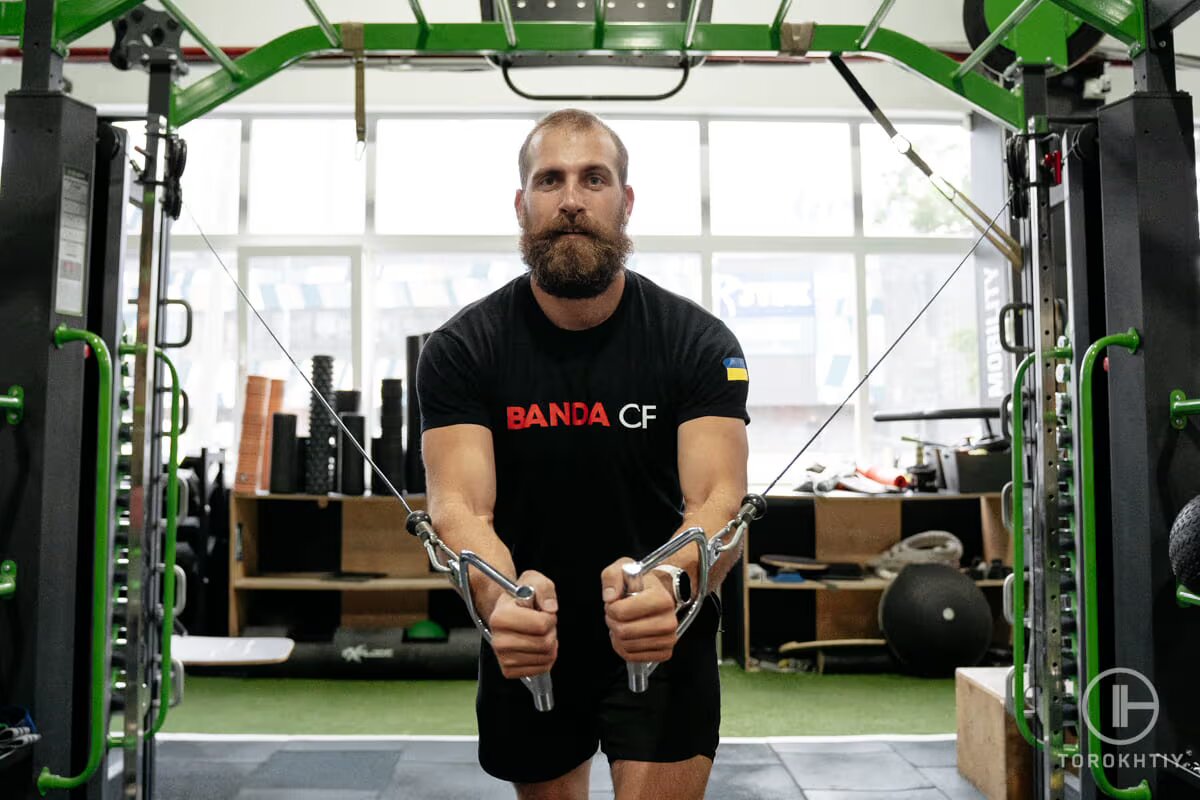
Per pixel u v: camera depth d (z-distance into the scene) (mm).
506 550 1228
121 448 1872
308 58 2361
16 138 1606
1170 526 1609
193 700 4055
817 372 5695
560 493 1370
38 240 1590
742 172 5723
